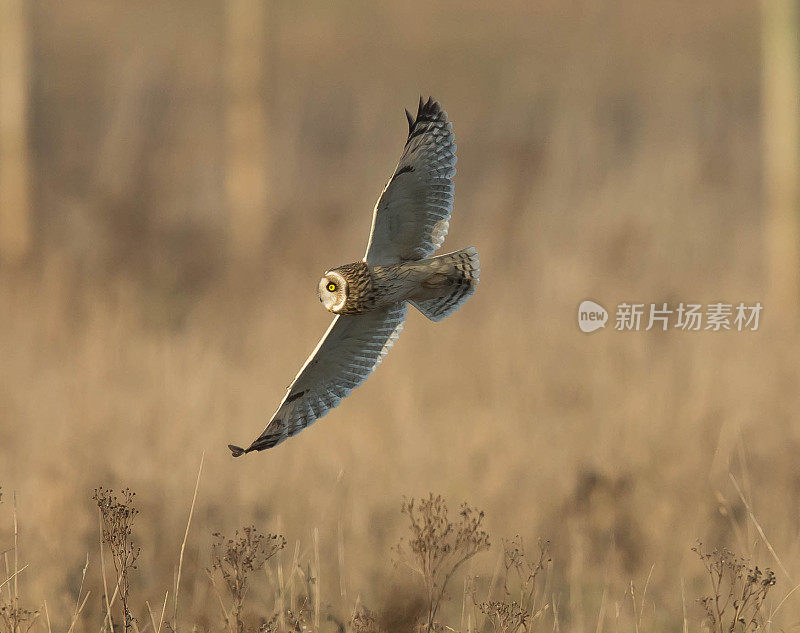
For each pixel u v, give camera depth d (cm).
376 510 959
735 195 2531
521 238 2178
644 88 3341
